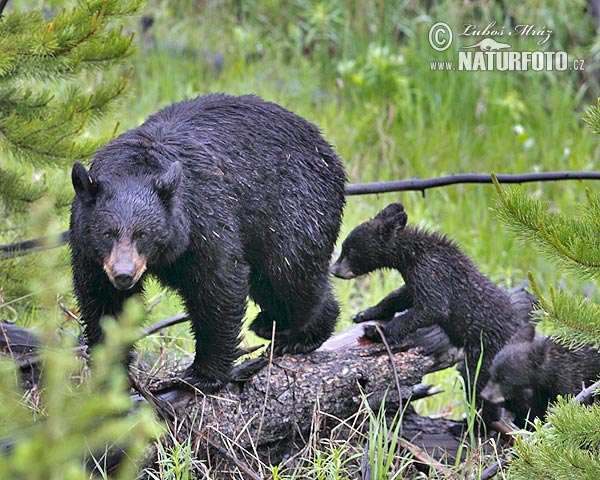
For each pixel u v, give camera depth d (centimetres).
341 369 938
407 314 1109
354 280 1564
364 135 1983
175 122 888
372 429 916
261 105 937
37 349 902
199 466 822
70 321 1085
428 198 1877
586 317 748
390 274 1551
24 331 1015
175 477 799
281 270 926
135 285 842
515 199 768
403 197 1867
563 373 1062
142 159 834
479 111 2102
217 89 2052
